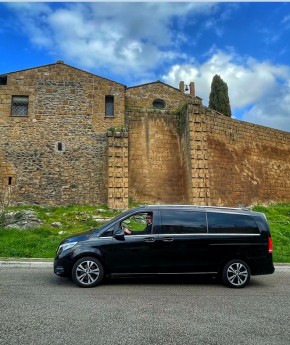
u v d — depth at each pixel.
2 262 11.41
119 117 22.03
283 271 11.40
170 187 22.64
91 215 19.05
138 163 22.41
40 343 4.89
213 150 22.77
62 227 17.50
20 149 20.84
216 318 6.13
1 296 7.36
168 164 22.91
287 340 5.19
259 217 9.34
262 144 26.47
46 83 21.70
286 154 28.31
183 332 5.42
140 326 5.65
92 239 8.73
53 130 21.28
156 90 27.42
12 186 20.44
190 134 21.69
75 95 21.84
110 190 20.39
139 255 8.69
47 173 20.83
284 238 16.73
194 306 6.87
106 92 22.23
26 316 6.04
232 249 8.92
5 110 21.06
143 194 22.11
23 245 13.92
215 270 8.88
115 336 5.20
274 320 6.11
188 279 9.69
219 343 5.02
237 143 24.55
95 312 6.33
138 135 22.78
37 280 9.10
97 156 21.45
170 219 9.05
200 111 22.19
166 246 8.78
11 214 18.16
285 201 27.30
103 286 8.59
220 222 9.13
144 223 9.98
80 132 21.52
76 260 8.51
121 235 8.73
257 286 9.08
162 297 7.56
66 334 5.24
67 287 8.38
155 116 23.31
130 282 9.16
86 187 21.06
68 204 20.73
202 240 8.89
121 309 6.55
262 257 9.02
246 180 24.50
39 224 17.67
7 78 21.38
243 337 5.27
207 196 21.25
